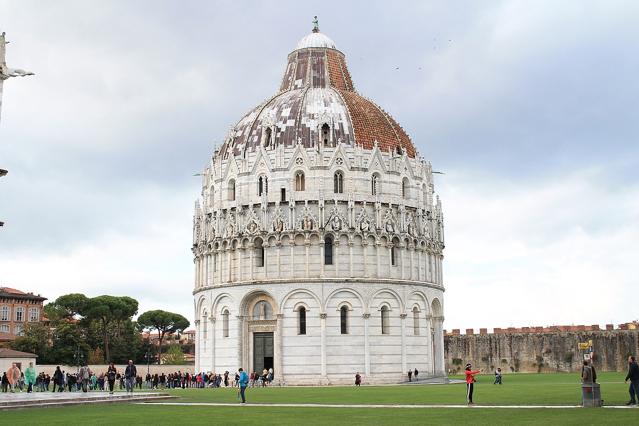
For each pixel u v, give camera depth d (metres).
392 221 114.56
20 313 199.88
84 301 170.00
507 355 157.38
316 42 132.88
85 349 158.88
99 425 39.09
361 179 114.19
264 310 112.69
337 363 108.69
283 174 114.00
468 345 161.12
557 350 153.12
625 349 147.00
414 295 115.75
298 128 117.94
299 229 111.31
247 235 113.56
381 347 110.81
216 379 109.19
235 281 114.00
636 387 47.22
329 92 124.50
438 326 121.69
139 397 63.22
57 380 82.06
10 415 46.16
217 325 116.50
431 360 117.25
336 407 53.09
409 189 118.94
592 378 46.88
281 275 111.12
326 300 109.69
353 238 112.06
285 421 41.09
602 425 35.44
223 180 119.50
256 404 58.09
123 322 175.38
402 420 40.72
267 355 111.88
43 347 156.38
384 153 117.44
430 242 120.88
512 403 53.75
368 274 111.62
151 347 193.38
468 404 52.97
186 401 63.47
